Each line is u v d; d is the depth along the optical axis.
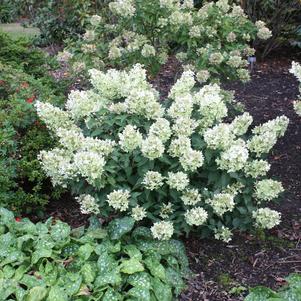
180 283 1.44
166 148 1.54
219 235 1.58
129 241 1.53
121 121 1.54
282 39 3.39
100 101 1.62
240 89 2.97
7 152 1.79
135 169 1.55
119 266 1.36
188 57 2.28
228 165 1.48
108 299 1.28
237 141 1.59
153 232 1.46
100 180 1.45
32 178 1.77
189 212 1.50
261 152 1.61
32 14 4.30
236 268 1.57
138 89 1.58
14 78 2.22
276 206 1.86
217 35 2.31
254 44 3.41
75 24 3.79
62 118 1.62
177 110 1.53
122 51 2.31
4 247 1.44
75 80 2.65
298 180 2.02
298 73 1.88
